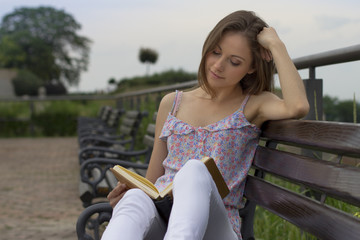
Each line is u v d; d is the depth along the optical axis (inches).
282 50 64.7
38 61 2669.8
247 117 69.8
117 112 261.0
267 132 68.1
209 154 69.1
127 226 50.8
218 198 56.4
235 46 64.9
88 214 64.1
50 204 188.2
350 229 45.9
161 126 75.9
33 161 331.0
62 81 2790.4
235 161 69.1
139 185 59.5
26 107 555.5
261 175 71.4
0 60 2647.6
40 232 142.3
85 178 112.0
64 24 2778.1
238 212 70.2
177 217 50.1
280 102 66.8
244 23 65.6
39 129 550.0
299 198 56.2
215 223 57.4
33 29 2763.3
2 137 538.3
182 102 74.8
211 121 71.1
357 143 47.2
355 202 46.2
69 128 551.5
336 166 50.7
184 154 70.4
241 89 72.1
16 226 151.1
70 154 370.6
